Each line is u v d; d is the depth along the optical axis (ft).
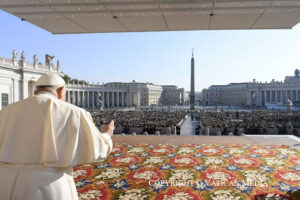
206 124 90.43
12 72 119.24
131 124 92.79
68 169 5.95
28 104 5.98
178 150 23.70
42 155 5.41
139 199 12.74
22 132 5.62
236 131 76.69
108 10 19.04
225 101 541.34
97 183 15.17
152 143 27.40
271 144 26.37
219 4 17.89
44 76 6.73
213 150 23.52
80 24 22.86
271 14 19.90
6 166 5.50
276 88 374.43
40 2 17.42
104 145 6.11
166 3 17.72
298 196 12.67
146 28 24.61
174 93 559.38
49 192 5.30
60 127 5.70
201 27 24.11
